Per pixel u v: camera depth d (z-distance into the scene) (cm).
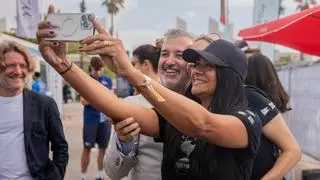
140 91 162
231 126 176
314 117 692
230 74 191
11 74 296
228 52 192
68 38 165
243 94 196
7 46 298
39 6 923
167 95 162
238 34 642
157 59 328
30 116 304
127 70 159
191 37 274
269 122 245
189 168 194
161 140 210
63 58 175
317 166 622
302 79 750
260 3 829
